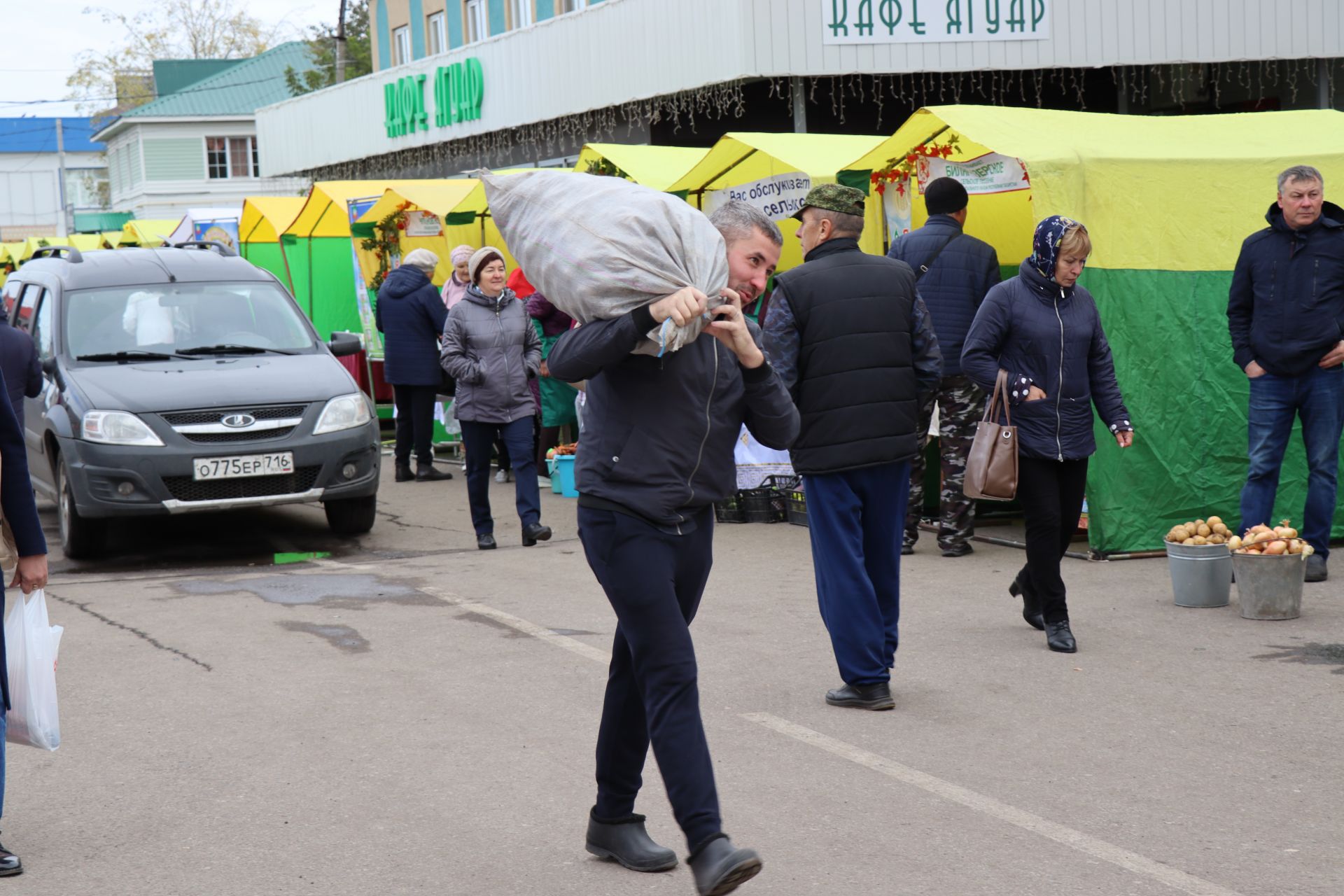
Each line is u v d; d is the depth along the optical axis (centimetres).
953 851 404
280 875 399
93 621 738
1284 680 571
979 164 909
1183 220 817
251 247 1975
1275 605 671
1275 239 740
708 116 1992
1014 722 526
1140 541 833
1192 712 533
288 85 5197
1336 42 1844
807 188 1053
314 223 1756
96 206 8938
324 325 1817
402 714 555
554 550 941
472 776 480
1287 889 372
